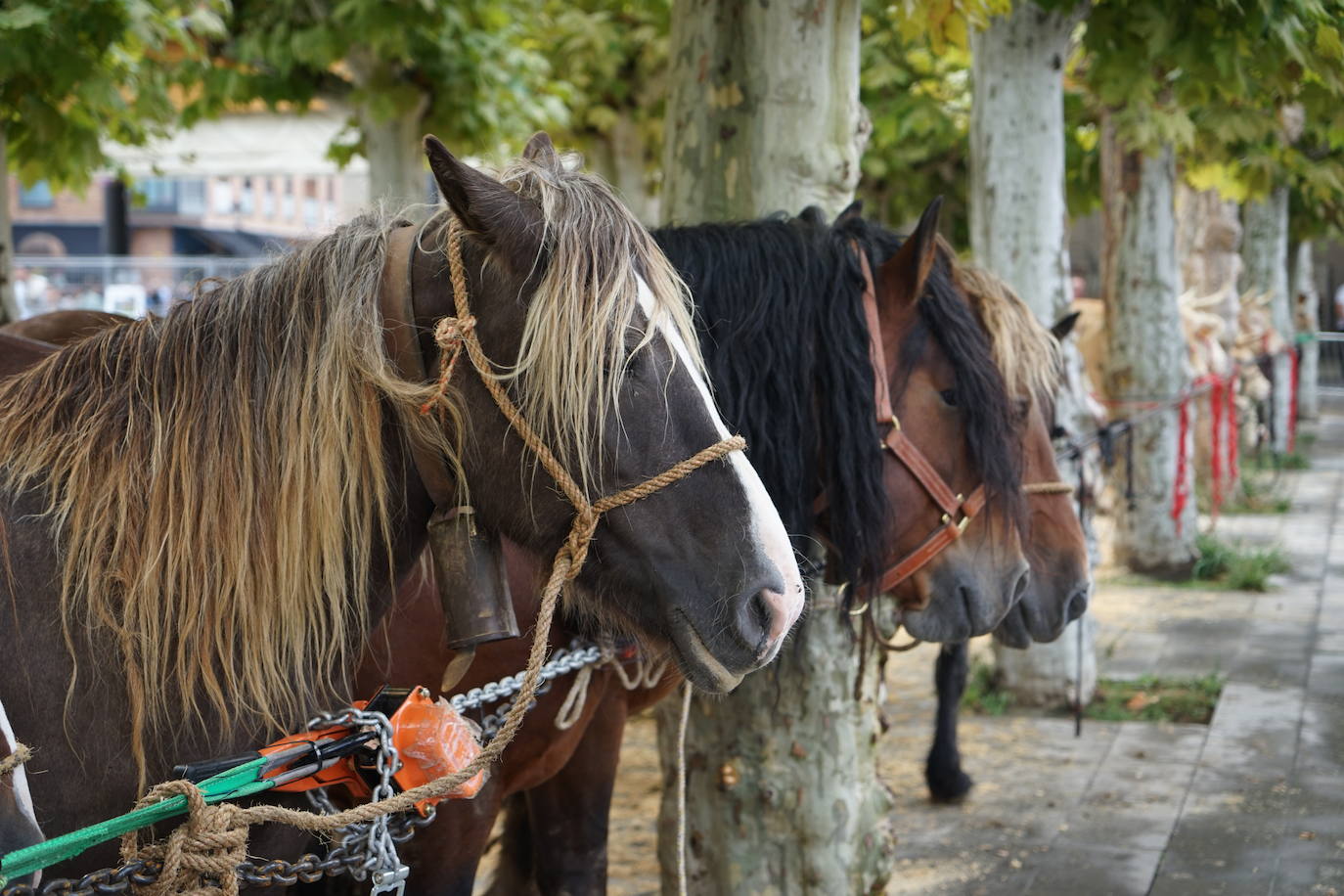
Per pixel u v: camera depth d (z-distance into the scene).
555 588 1.65
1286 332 15.25
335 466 1.68
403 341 1.70
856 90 3.17
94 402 1.68
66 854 1.38
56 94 4.21
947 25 3.24
